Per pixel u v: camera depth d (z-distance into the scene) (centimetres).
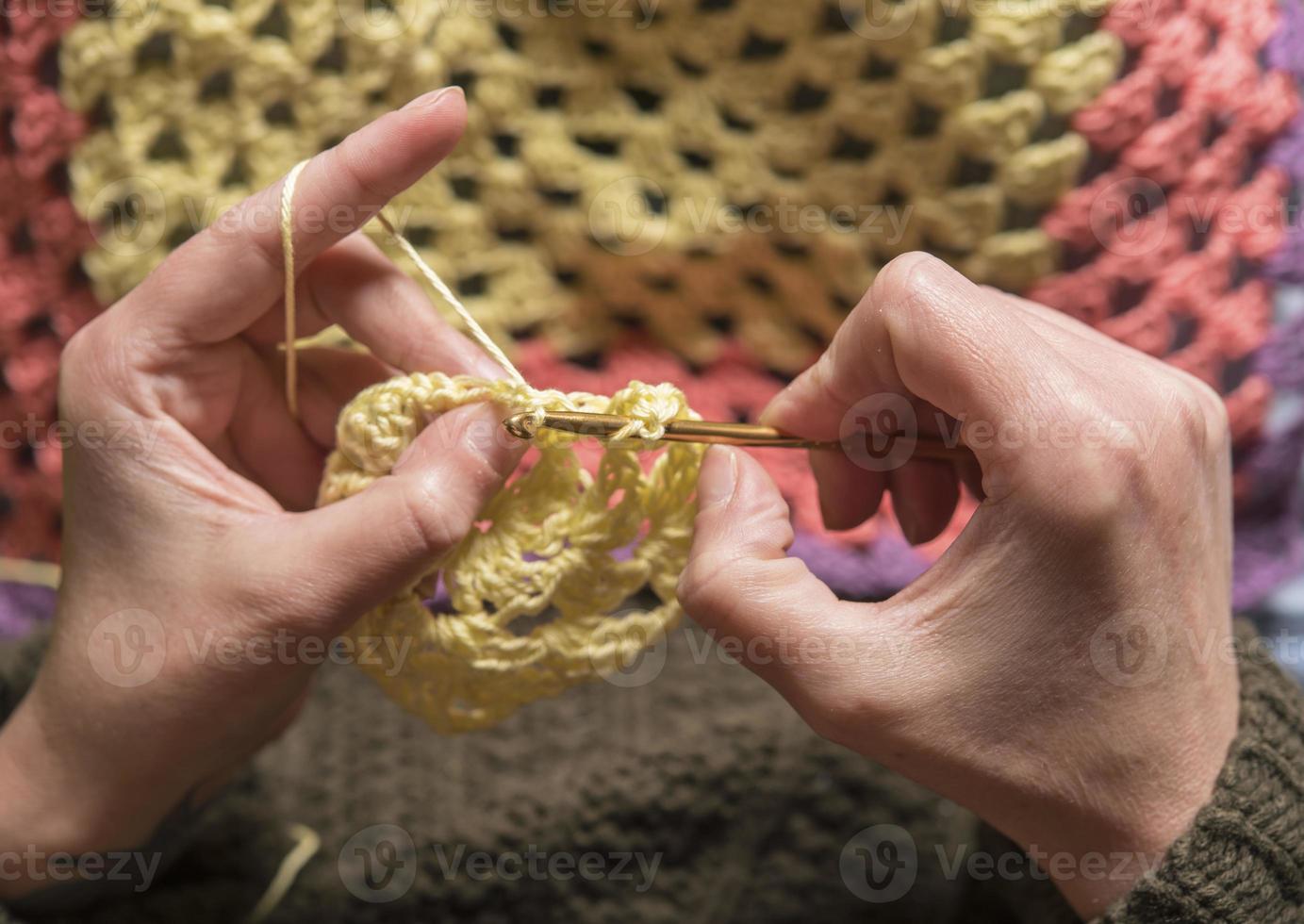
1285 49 79
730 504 55
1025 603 49
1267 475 88
